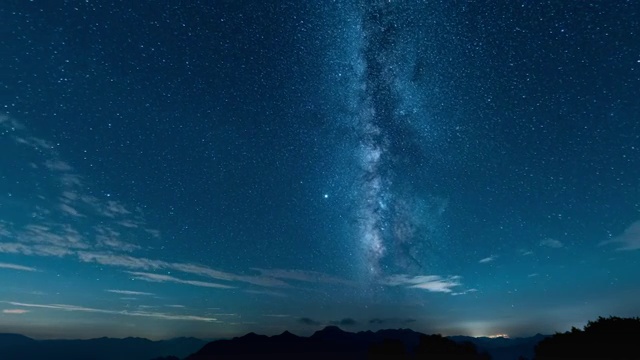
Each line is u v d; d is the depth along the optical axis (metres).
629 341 12.49
